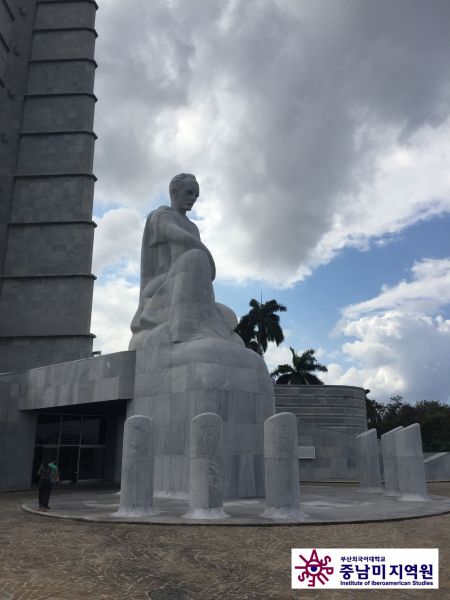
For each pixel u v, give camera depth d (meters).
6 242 38.38
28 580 6.60
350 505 14.10
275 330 55.91
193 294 17.91
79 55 42.53
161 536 9.27
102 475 25.38
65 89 41.66
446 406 66.00
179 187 21.03
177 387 16.73
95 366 20.34
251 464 15.91
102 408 23.08
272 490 11.35
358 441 19.95
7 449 22.67
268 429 11.71
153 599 5.92
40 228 38.59
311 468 30.09
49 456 24.06
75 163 39.91
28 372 23.86
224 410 15.84
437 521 11.55
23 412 23.62
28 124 40.84
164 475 16.42
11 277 37.53
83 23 43.28
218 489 11.33
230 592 6.22
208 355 16.27
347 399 35.16
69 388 21.39
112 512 12.04
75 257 38.03
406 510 12.97
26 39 42.78
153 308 19.22
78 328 36.78
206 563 7.47
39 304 37.22
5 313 37.06
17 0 43.12
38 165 39.91
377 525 10.74
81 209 39.00
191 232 20.62
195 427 11.52
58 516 11.47
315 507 13.52
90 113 41.62
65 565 7.34
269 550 8.26
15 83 41.53
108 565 7.34
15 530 9.97
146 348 18.55
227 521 10.48
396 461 18.06
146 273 20.61
